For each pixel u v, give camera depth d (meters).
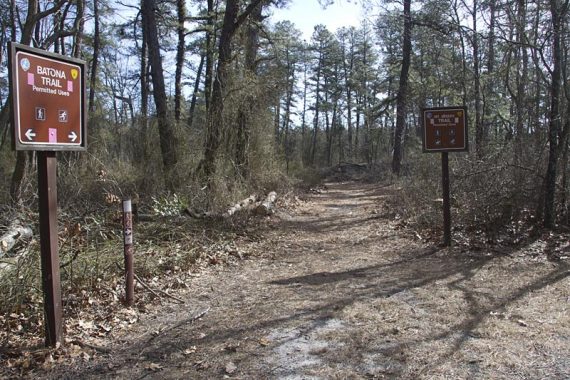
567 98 8.43
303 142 52.09
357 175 32.94
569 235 7.95
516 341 4.18
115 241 7.13
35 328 4.64
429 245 8.33
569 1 9.01
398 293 5.69
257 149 14.49
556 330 4.39
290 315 5.01
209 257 7.57
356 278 6.47
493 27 12.00
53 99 3.95
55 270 4.14
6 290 5.00
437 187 12.01
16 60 3.63
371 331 4.50
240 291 5.99
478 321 4.68
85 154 12.01
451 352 3.99
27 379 3.71
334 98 53.47
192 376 3.72
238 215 10.61
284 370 3.76
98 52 25.70
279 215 12.38
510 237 8.16
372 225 11.09
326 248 8.70
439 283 6.05
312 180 24.80
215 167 12.60
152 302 5.50
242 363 3.91
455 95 21.05
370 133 48.53
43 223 4.09
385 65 35.66
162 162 12.79
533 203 9.02
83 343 4.27
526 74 14.20
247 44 15.35
